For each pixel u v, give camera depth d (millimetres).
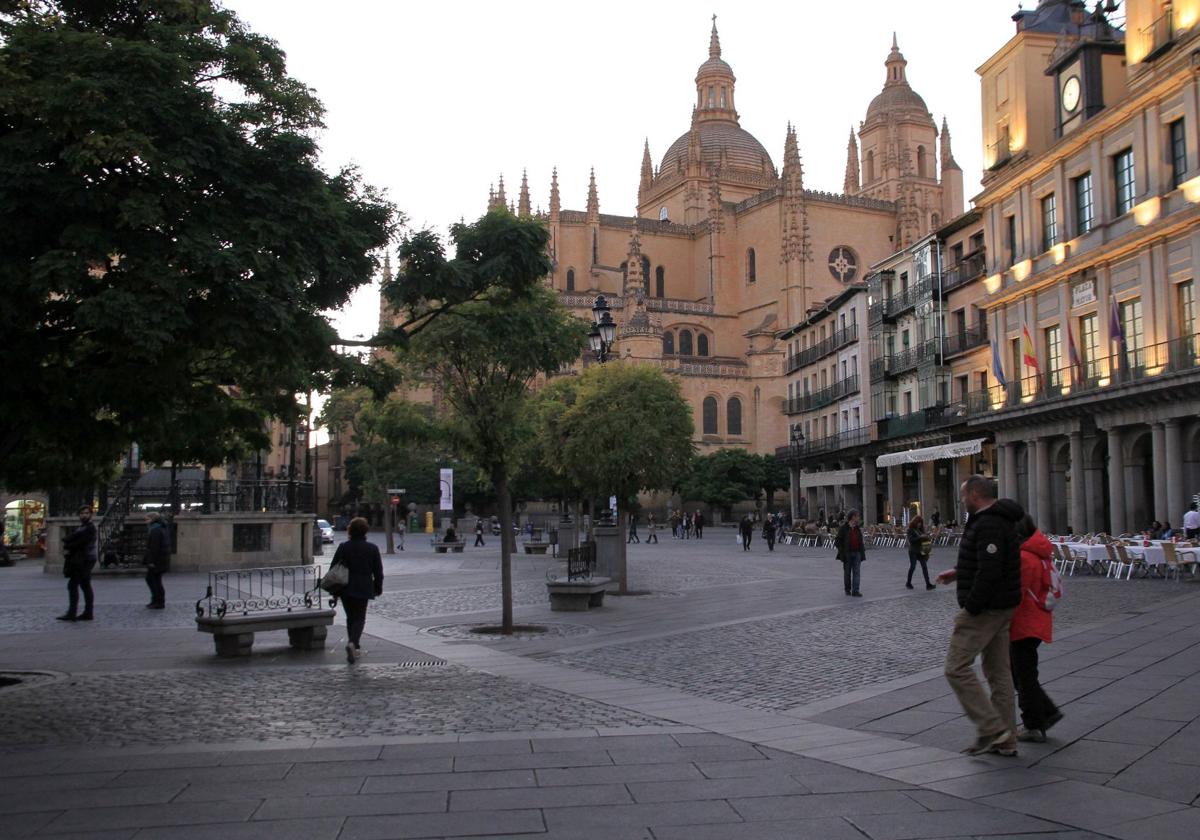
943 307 52656
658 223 117375
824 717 10281
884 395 59250
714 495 91375
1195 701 10477
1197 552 24688
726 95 134625
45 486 13797
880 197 120812
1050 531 40375
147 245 9328
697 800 7281
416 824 6758
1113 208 35938
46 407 10641
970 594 8398
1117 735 9094
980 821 6715
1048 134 43000
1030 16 44188
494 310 16859
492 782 7805
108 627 19094
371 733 9625
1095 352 37219
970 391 50062
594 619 20141
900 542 50812
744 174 124250
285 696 11719
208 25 11312
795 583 29016
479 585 29438
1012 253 43562
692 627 18578
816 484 68875
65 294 9508
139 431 12141
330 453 117375
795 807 7090
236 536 36156
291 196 10359
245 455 15000
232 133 10172
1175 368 31594
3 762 8602
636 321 100250
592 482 26906
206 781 7902
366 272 12000
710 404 101688
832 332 71125
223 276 9227
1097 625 17016
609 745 9055
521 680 12766
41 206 9039
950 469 55156
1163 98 32719
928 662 13898
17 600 24953
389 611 21859
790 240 104375
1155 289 33156
